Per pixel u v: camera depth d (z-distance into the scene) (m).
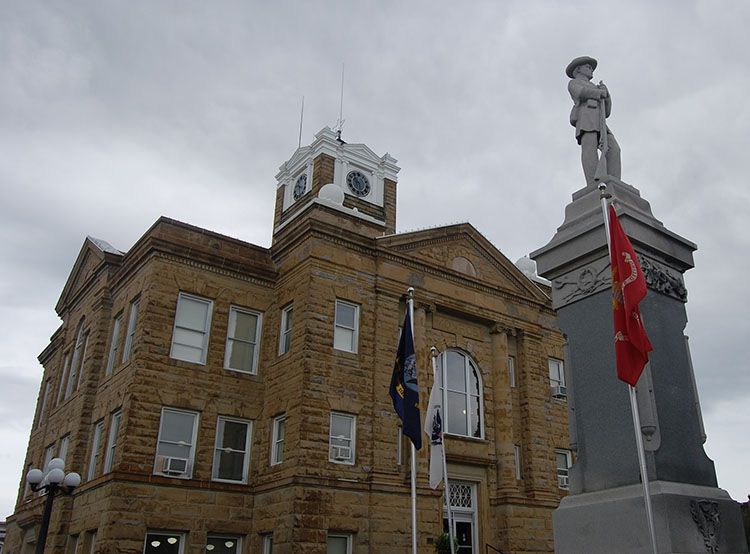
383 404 26.06
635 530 9.89
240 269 27.30
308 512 22.83
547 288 35.59
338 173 56.31
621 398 11.11
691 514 9.91
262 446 25.58
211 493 23.89
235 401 25.69
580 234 12.48
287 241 27.78
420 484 25.80
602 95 13.88
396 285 28.25
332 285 26.50
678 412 11.08
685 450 10.84
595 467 11.12
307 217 27.14
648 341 10.13
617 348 10.16
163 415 24.12
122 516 21.88
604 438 11.15
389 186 58.59
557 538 10.93
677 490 10.05
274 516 23.48
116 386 25.41
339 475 24.03
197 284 26.30
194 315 26.09
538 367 31.94
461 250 31.36
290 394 24.94
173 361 24.75
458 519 27.42
